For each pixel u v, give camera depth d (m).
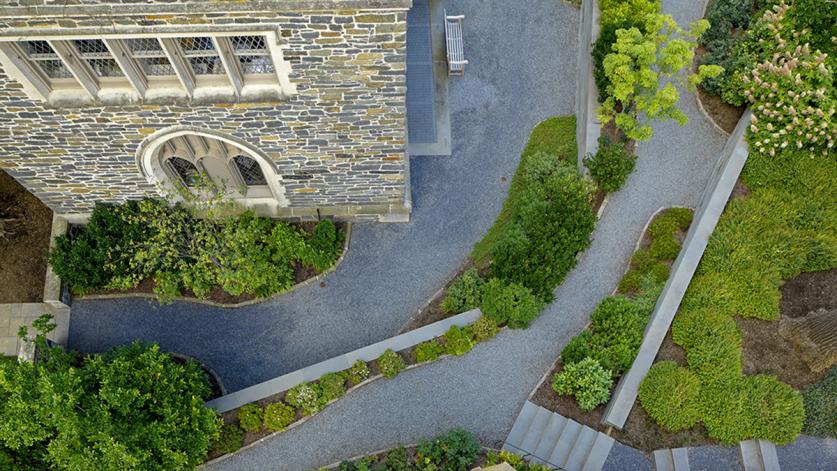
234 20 14.03
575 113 25.16
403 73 16.12
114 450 15.98
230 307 22.45
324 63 15.62
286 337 22.20
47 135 17.80
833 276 20.12
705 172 22.72
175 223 21.36
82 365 21.44
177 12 13.56
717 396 18.75
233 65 15.95
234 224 21.45
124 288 22.03
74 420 16.12
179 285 22.22
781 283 20.16
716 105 23.05
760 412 18.41
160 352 21.88
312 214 22.75
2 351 21.67
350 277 22.94
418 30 26.48
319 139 18.59
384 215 23.31
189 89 16.30
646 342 19.78
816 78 21.09
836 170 20.89
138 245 20.50
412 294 22.75
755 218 20.59
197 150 19.98
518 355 20.98
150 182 20.53
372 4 13.73
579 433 19.31
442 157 24.64
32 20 13.56
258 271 20.84
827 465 18.36
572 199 21.52
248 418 19.84
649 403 18.91
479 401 20.52
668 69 20.69
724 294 19.86
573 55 26.11
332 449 20.12
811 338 18.86
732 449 18.69
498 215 23.83
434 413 20.44
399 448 19.31
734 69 22.31
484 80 25.73
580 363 19.44
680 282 20.25
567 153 24.44
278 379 20.78
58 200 21.23
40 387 16.22
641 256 21.42
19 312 22.05
